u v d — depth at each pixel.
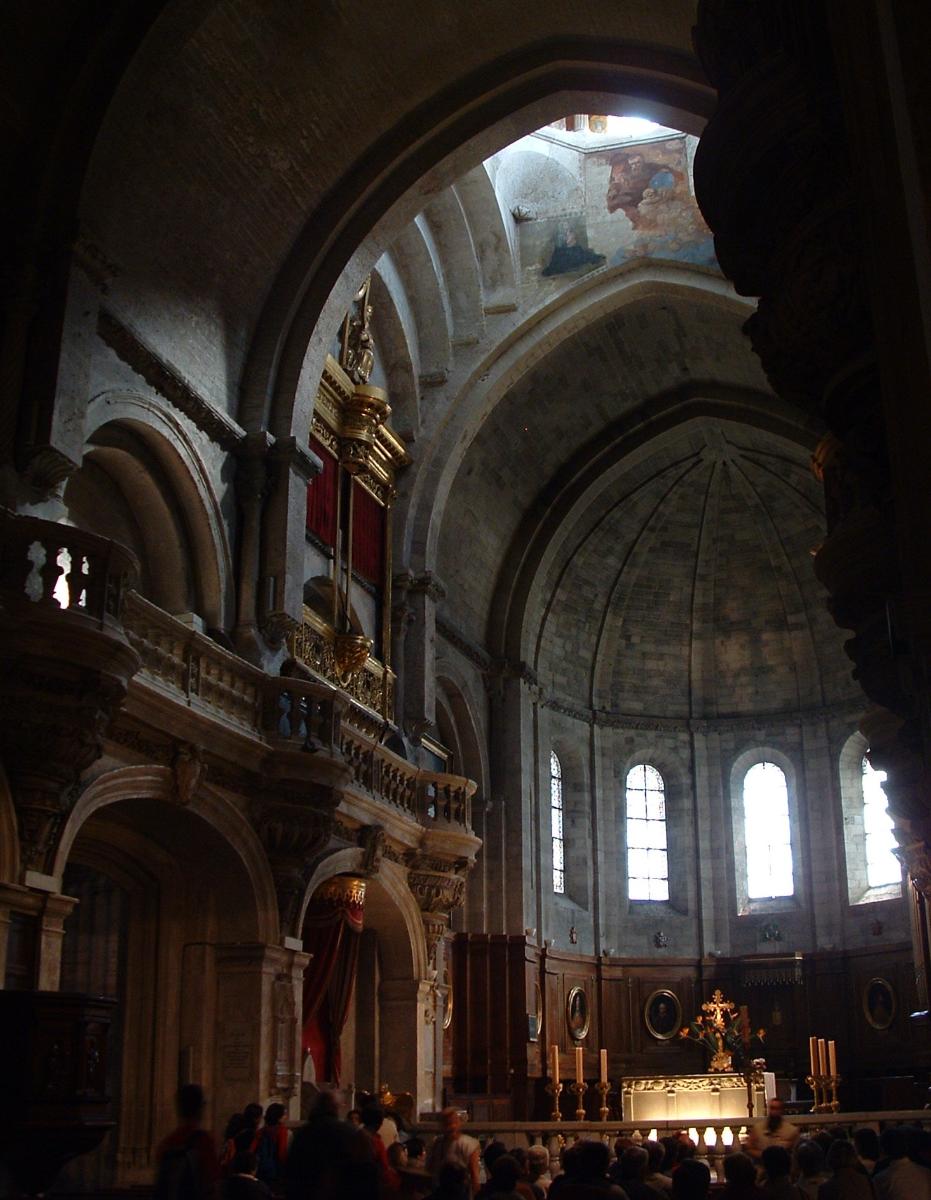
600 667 39.16
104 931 22.23
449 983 31.95
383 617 28.09
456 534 32.81
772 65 9.02
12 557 15.62
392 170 23.56
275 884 20.67
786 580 38.41
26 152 18.41
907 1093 30.38
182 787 18.36
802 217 9.30
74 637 15.29
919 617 6.70
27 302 17.73
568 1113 33.84
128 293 20.16
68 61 18.52
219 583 21.70
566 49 22.45
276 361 23.20
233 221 22.12
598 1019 36.53
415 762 28.47
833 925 36.72
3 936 14.98
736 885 38.22
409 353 29.77
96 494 20.66
